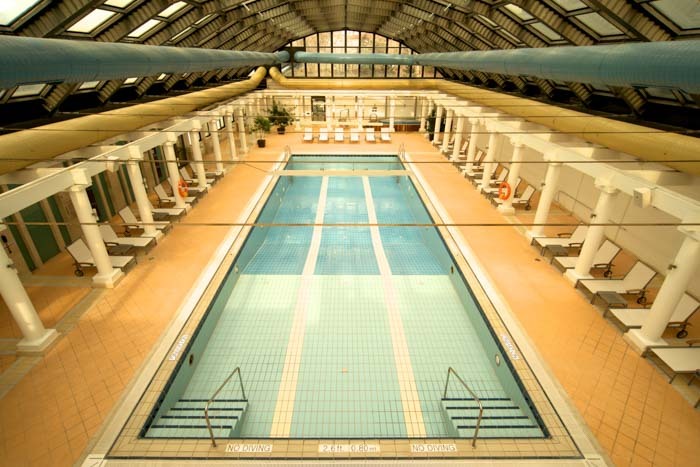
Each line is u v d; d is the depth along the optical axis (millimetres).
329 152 16703
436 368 6305
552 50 5625
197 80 16328
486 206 11180
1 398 5035
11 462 4258
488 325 6465
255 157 15969
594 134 7082
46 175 6316
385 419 5398
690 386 5273
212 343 6812
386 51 22594
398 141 19344
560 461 4250
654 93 6840
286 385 5945
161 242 9109
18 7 5090
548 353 5805
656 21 5602
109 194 10586
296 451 4305
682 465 4262
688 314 6035
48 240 8391
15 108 6988
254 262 9656
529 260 8398
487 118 11789
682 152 5219
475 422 5004
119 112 8516
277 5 13070
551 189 8625
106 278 7293
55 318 6508
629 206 8906
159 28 8938
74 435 4543
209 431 4480
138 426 4664
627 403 5000
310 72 23828
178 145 14602
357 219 12297
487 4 8812
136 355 5742
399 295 8242
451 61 10969
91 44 4422
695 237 4992
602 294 6770
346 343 6824
